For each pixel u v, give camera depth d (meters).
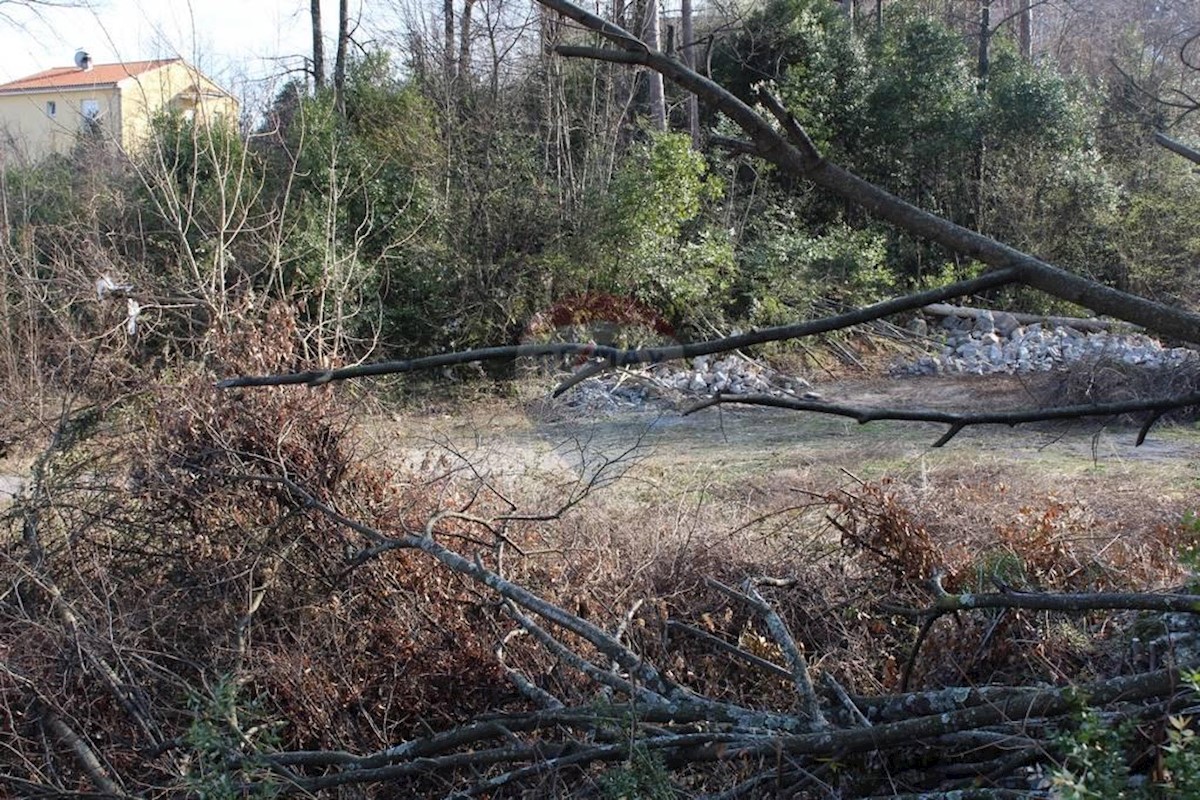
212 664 4.93
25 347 6.86
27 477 6.12
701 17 22.08
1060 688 3.40
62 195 15.81
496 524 5.77
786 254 18.48
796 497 8.11
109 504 5.55
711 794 3.93
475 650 5.09
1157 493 8.28
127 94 20.81
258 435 5.57
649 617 5.39
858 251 18.97
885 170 23.11
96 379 5.94
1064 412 2.31
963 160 22.91
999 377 16.86
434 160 17.59
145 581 5.38
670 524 6.49
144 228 13.08
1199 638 4.39
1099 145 22.95
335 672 5.05
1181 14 12.41
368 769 4.17
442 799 4.30
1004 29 30.38
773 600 5.60
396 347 16.20
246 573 5.26
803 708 3.99
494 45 18.72
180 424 5.64
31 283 7.73
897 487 7.80
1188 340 2.13
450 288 16.69
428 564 5.30
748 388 16.12
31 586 5.31
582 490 6.59
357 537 5.42
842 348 18.19
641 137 21.08
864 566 5.76
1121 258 21.02
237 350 5.95
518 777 3.93
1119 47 21.66
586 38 18.31
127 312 6.63
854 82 22.77
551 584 5.45
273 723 4.32
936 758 3.80
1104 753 2.79
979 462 10.15
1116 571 5.38
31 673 4.76
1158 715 3.23
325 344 6.74
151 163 10.57
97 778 4.46
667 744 3.72
